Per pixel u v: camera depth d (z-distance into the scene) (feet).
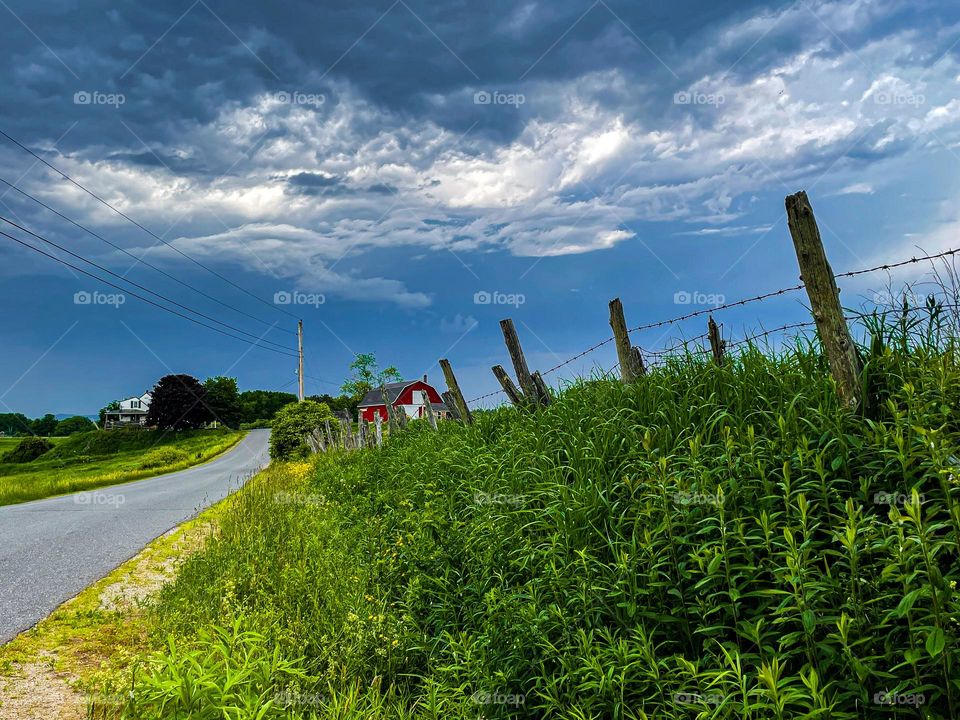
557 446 21.34
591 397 23.08
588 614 12.27
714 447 15.05
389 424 51.78
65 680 15.62
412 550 19.31
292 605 18.04
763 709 8.80
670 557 12.32
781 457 13.32
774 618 10.69
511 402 29.78
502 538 17.03
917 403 12.06
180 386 248.11
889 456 12.05
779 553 10.35
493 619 13.53
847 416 13.65
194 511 44.32
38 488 68.18
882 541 9.50
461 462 26.27
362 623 15.53
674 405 18.16
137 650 17.17
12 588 23.99
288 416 97.96
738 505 12.85
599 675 10.59
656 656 11.27
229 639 12.40
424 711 12.51
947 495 9.83
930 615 8.63
